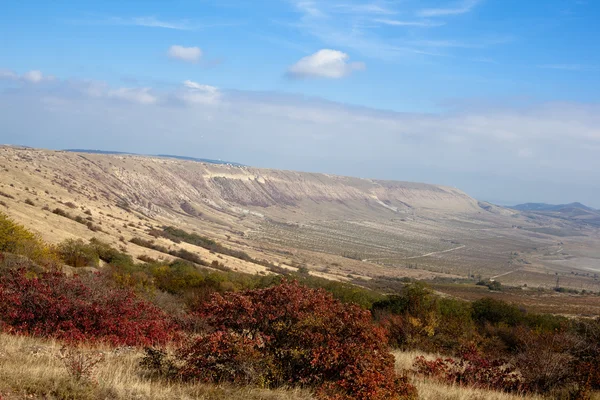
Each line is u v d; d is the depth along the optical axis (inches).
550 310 2940.5
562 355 486.0
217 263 2773.1
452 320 859.4
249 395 295.1
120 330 441.4
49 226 2058.3
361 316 346.3
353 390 302.0
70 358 301.0
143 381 308.8
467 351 615.5
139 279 1139.9
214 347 318.3
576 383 443.8
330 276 4242.1
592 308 3243.1
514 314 1152.2
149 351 354.3
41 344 386.9
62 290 466.3
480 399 391.5
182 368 328.8
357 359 314.2
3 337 383.2
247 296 360.8
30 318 429.1
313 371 326.3
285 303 350.3
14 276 474.6
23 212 2074.3
